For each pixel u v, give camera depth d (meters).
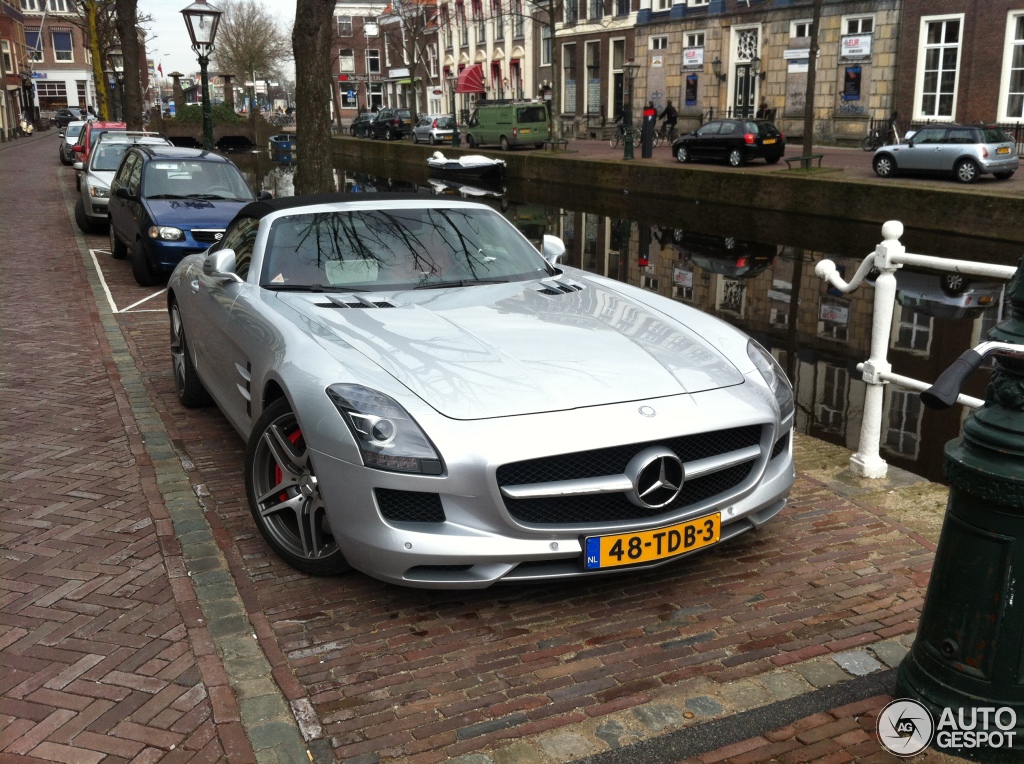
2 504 4.27
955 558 2.53
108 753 2.57
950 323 9.87
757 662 3.04
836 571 3.70
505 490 3.07
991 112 25.89
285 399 3.59
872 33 28.94
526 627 3.28
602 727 2.70
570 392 3.27
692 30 36.69
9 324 8.12
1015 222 15.46
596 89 44.53
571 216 20.95
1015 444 2.34
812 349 8.84
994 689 2.50
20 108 67.75
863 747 2.60
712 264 14.07
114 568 3.65
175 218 10.00
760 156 25.50
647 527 3.23
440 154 33.56
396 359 3.40
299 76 10.97
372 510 3.15
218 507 4.28
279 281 4.34
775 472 3.61
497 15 46.84
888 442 6.13
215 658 3.02
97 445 5.09
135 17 27.22
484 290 4.33
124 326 8.18
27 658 3.03
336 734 2.68
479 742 2.64
